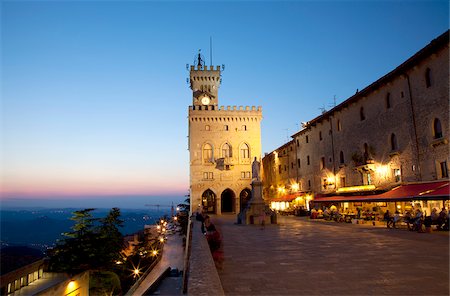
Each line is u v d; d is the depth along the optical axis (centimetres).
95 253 3806
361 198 3431
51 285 3169
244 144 6550
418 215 2377
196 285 629
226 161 6391
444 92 2608
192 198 6288
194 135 6506
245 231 2462
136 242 7631
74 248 3759
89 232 4003
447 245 1598
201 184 6341
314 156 5259
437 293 801
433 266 1106
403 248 1512
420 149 2906
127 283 4647
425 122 2841
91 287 3816
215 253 1421
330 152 4706
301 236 2077
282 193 6794
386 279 938
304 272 1040
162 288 1827
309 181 5450
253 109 6638
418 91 2933
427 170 2811
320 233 2262
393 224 2652
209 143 6494
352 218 3422
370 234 2161
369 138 3734
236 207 6341
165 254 6306
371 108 3703
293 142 6219
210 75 7581
